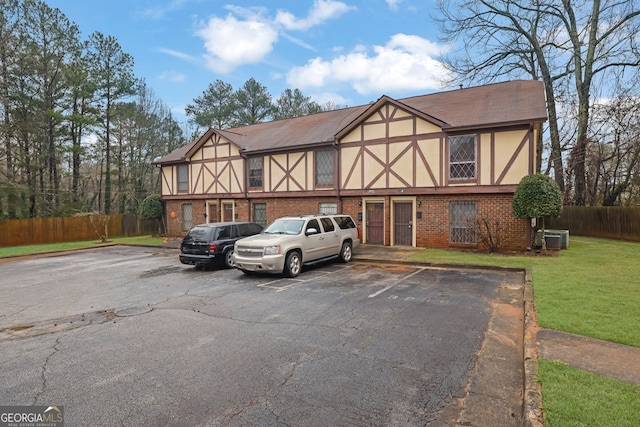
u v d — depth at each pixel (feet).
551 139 77.10
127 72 109.29
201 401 11.78
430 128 46.96
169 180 80.33
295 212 60.23
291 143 59.52
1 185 78.23
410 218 49.52
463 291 25.93
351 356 15.11
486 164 43.29
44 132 90.02
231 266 38.58
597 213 63.77
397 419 10.55
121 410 11.36
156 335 18.38
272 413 10.99
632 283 24.90
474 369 13.67
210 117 136.87
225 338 17.63
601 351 13.85
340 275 33.06
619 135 70.38
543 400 10.42
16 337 18.79
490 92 54.49
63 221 77.66
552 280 26.07
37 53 83.92
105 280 34.42
